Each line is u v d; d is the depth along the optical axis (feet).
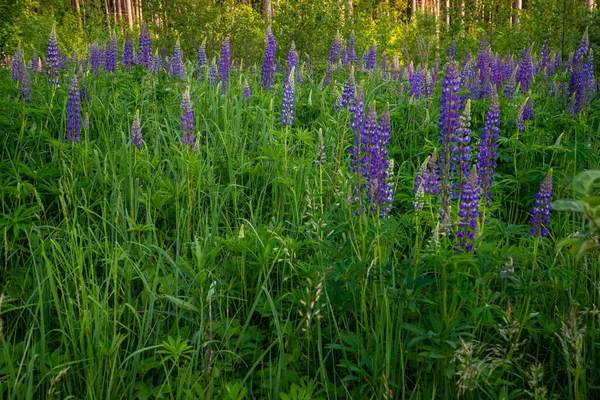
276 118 22.02
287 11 43.09
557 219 16.01
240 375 11.25
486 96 25.59
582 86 23.59
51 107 20.03
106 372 10.22
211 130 21.02
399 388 10.45
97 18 64.95
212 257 12.48
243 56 44.60
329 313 11.44
